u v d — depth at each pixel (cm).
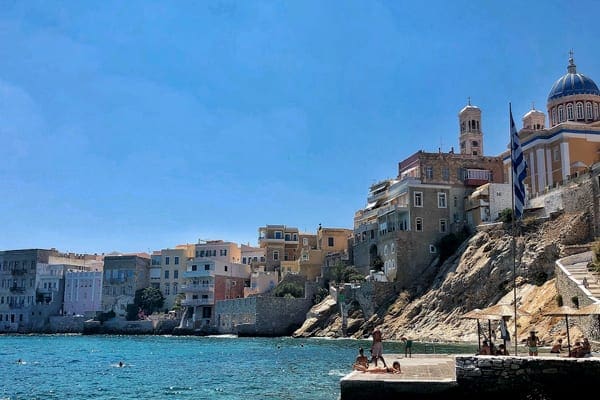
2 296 17350
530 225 8794
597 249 6688
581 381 2438
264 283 14338
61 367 6016
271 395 3688
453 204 10906
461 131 12900
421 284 10056
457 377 2581
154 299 15700
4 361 6788
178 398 3728
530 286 7962
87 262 18400
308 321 11275
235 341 10494
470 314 3394
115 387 4356
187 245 17062
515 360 2522
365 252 12012
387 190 12056
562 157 9744
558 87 11200
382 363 3562
